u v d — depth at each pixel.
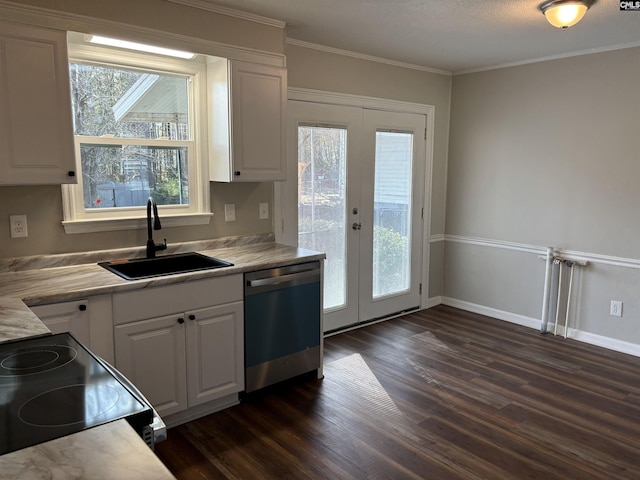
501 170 4.44
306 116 3.72
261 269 2.82
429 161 4.68
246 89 2.96
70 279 2.37
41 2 2.28
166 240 3.04
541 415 2.80
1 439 0.94
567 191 4.02
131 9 2.54
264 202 3.48
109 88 2.77
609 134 3.74
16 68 2.20
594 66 3.78
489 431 2.63
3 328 1.62
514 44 3.65
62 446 0.92
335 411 2.84
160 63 2.88
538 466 2.33
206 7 2.79
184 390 2.59
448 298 5.03
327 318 4.12
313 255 3.08
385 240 4.48
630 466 2.33
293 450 2.44
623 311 3.78
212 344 2.67
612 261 3.80
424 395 3.05
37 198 2.55
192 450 2.44
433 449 2.46
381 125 4.25
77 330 2.19
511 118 4.32
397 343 3.95
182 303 2.51
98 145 2.77
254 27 3.01
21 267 2.52
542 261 4.22
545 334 4.18
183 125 3.09
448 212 4.93
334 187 4.01
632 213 3.67
